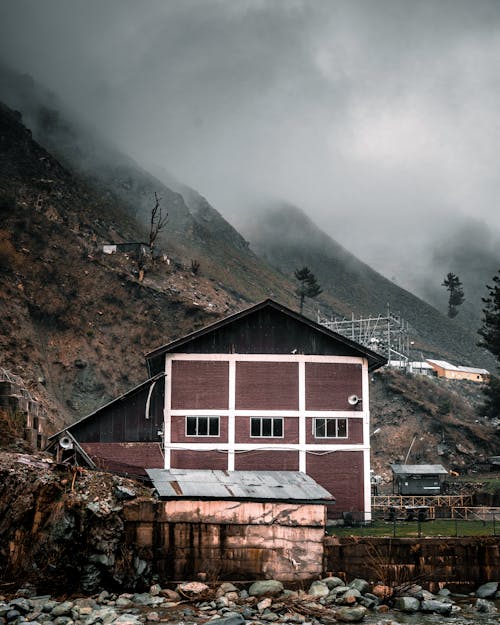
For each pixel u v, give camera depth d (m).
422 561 37.94
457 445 96.38
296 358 51.72
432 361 143.75
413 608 34.62
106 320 102.88
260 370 51.50
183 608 33.69
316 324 51.94
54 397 87.12
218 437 50.50
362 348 51.88
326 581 36.81
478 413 107.25
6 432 46.34
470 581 37.97
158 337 102.94
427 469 58.69
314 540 37.81
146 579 36.28
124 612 32.72
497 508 50.25
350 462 50.62
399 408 101.69
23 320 94.25
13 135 145.00
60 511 36.28
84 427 50.62
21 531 36.06
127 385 94.94
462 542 38.25
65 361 93.62
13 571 35.41
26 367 86.75
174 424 50.56
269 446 50.50
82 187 156.25
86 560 35.53
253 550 37.41
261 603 33.91
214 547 37.25
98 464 49.62
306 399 51.25
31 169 138.75
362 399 51.38
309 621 32.25
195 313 107.88
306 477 43.81
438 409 104.12
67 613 32.06
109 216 150.12
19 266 103.19
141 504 37.12
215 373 51.31
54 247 110.88
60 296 102.12
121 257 119.62
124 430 50.72
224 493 38.31
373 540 37.97
